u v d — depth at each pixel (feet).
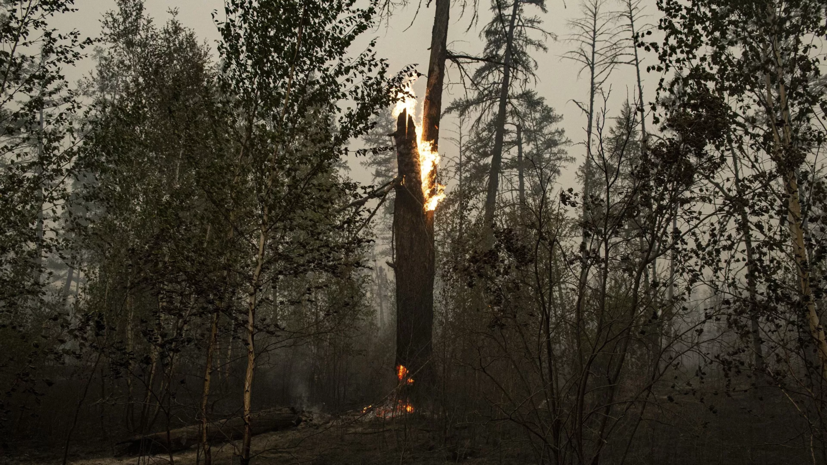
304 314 43.01
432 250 41.65
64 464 20.52
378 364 52.19
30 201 28.99
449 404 28.07
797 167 21.39
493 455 22.85
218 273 21.40
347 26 23.30
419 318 39.42
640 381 22.15
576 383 16.24
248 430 19.98
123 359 20.49
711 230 17.85
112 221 34.81
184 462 25.23
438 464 22.07
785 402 27.27
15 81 26.99
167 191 34.96
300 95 22.52
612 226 16.11
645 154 16.65
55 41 27.61
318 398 45.32
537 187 41.22
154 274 21.81
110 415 34.60
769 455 21.39
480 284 28.96
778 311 18.37
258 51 22.53
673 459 20.88
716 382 31.27
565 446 15.38
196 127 23.17
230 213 22.24
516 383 23.57
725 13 24.70
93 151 31.19
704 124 16.56
